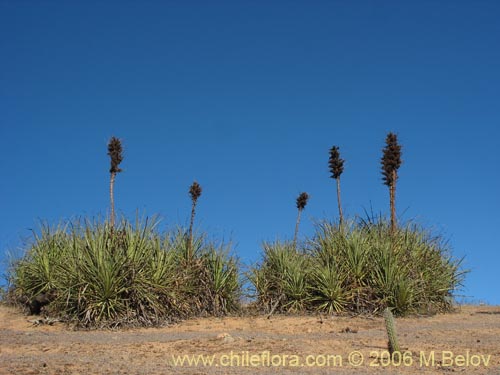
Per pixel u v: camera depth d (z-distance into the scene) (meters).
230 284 13.81
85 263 12.23
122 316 11.84
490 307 15.16
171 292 12.59
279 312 13.52
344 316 12.88
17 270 13.82
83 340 9.68
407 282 13.23
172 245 13.69
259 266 14.36
